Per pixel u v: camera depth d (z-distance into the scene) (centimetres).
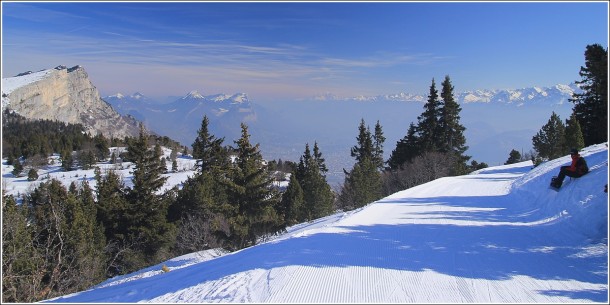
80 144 10925
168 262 2050
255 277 687
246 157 2395
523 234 967
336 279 659
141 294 667
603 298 562
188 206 3127
